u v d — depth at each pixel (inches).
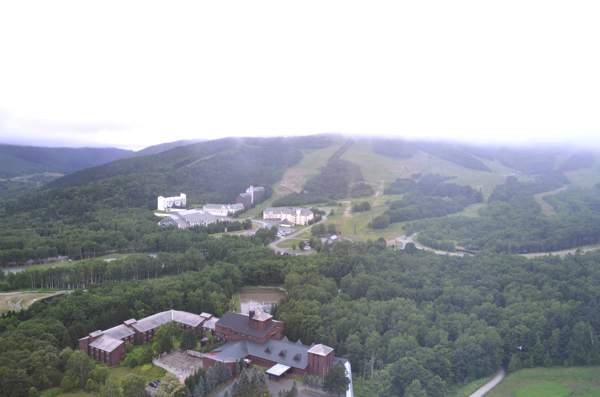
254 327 7268.7
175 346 7440.9
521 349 7736.2
